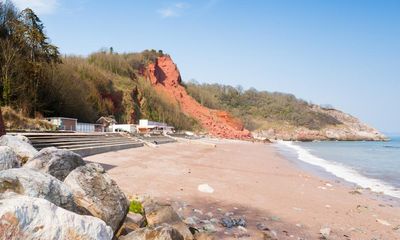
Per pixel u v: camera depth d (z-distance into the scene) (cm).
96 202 465
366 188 1537
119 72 9588
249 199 1057
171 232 470
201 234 608
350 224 870
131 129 5669
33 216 307
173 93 11744
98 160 1697
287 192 1251
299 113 17075
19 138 718
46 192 389
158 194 996
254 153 3744
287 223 822
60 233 318
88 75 6912
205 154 2850
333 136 14938
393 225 890
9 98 3566
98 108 6262
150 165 1670
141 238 452
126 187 1047
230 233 692
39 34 4050
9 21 4081
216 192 1115
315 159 3375
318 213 956
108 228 374
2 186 362
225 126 11612
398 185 1670
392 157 3866
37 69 3928
